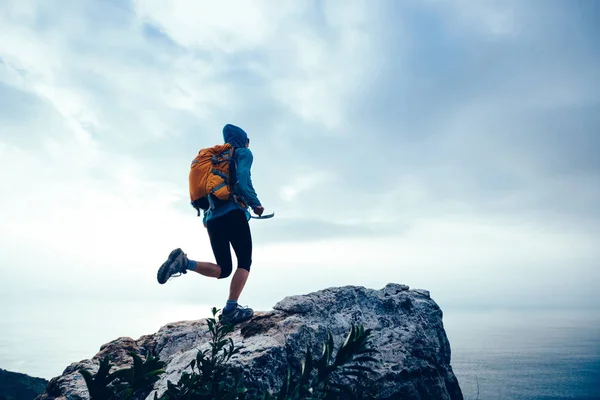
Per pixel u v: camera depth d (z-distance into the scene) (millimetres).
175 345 3979
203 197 3908
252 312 4070
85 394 3203
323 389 2061
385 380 3453
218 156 3967
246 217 3969
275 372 3225
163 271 3623
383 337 3904
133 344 4199
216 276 3982
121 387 1759
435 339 4199
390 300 4340
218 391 2242
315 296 4242
